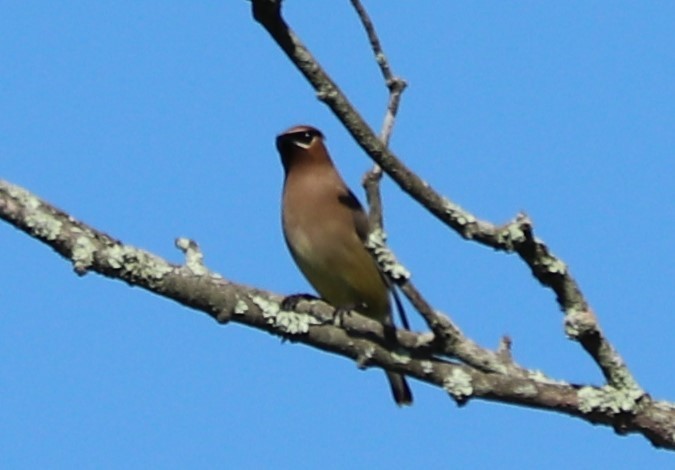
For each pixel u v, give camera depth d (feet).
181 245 32.01
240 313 31.99
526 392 31.76
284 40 27.99
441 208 30.25
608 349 31.71
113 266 30.73
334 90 28.55
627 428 31.71
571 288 31.30
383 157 29.30
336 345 32.30
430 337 32.01
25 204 30.53
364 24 31.86
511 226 30.45
